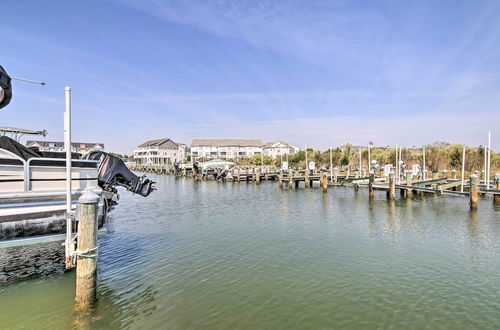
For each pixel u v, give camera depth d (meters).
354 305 7.22
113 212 19.84
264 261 10.13
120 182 12.02
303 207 21.02
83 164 9.57
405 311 6.91
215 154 116.19
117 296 7.64
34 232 8.05
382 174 40.78
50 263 9.88
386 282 8.41
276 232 13.94
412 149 54.31
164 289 8.08
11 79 8.51
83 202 6.72
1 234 7.59
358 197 25.41
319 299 7.52
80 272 6.79
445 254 10.62
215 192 32.16
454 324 6.39
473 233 13.33
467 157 41.75
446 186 21.75
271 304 7.31
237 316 6.77
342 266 9.61
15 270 9.30
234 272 9.22
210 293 7.86
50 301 7.37
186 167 64.56
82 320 6.55
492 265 9.57
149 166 87.00
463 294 7.68
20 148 9.15
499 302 7.27
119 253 11.01
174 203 24.08
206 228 14.93
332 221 16.19
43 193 8.50
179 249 11.47
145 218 17.70
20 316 6.70
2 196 7.84
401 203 21.64
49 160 8.86
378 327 6.32
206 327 6.34
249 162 84.62
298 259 10.29
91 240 6.82
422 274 8.92
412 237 12.80
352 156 59.34
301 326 6.38
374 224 15.30
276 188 35.56
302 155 67.62
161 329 6.26
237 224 15.80
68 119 7.73
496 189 19.52
